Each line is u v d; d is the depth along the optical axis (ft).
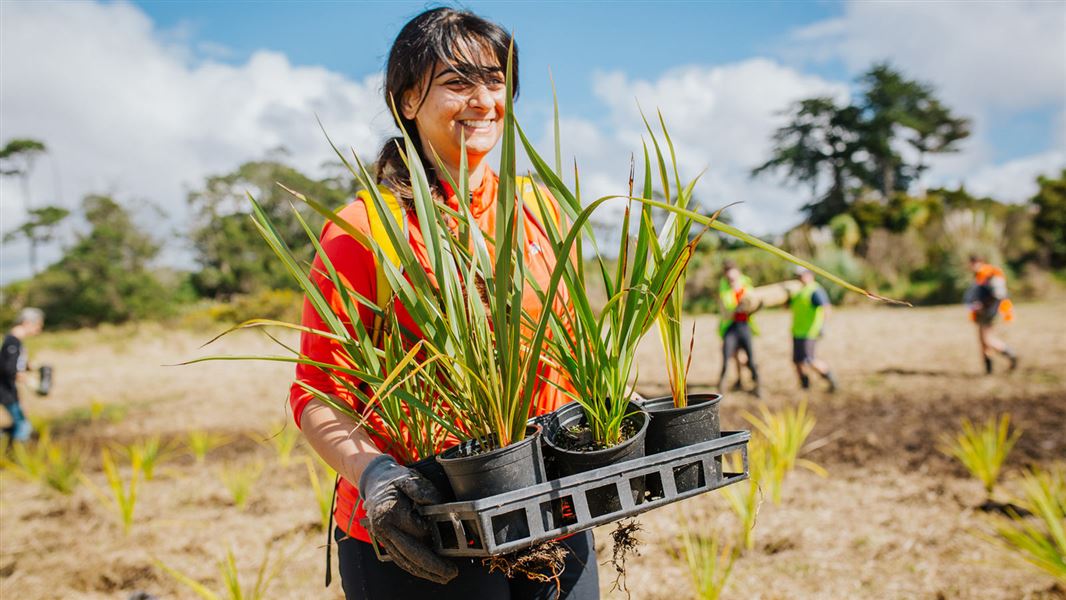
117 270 150.10
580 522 3.76
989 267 31.27
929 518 14.30
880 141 197.67
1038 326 46.06
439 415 4.30
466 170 4.09
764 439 19.07
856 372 33.50
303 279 4.11
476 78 4.52
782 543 13.35
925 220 98.02
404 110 4.85
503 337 3.80
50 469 22.06
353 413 4.31
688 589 11.80
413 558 3.80
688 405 4.60
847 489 16.44
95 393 43.96
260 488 19.58
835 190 205.46
